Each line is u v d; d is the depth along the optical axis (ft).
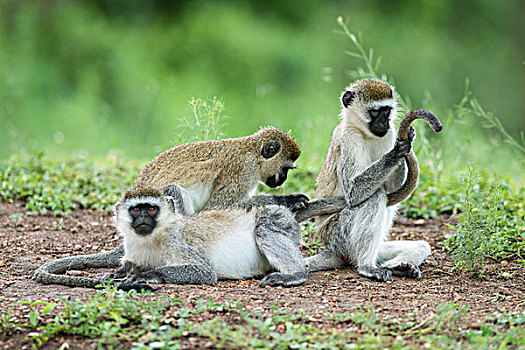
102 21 116.06
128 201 32.50
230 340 24.26
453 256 36.40
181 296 29.04
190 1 120.37
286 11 119.96
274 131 39.73
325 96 104.63
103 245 38.96
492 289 31.55
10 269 33.86
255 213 34.73
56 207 45.21
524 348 23.22
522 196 46.88
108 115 94.12
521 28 120.16
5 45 109.40
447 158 56.29
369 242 34.91
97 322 25.70
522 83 115.24
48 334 24.89
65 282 31.14
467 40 117.80
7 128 83.56
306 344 23.91
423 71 112.88
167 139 68.03
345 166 36.19
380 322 26.07
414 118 33.68
